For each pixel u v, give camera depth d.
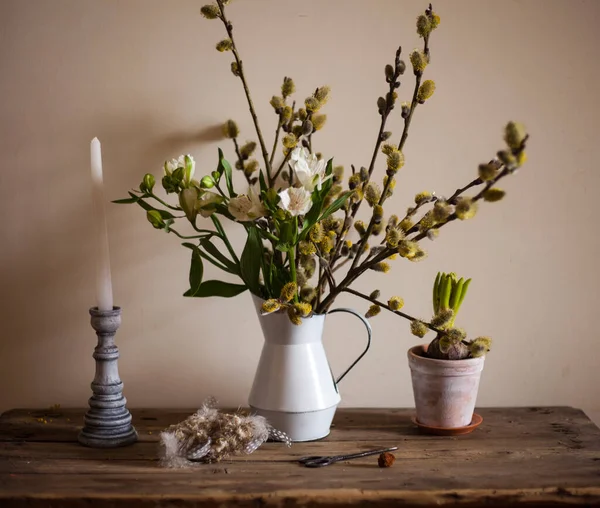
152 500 1.02
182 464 1.14
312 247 1.17
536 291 1.46
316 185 1.14
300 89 1.41
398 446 1.23
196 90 1.40
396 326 1.45
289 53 1.40
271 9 1.39
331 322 1.45
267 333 1.24
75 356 1.45
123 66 1.39
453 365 1.23
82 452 1.20
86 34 1.39
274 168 1.41
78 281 1.43
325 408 1.24
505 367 1.47
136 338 1.45
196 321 1.44
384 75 1.41
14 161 1.41
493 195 1.04
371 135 1.42
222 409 1.44
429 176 1.43
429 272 1.44
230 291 1.27
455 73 1.41
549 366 1.47
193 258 1.21
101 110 1.40
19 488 1.05
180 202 1.17
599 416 1.47
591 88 1.42
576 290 1.46
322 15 1.39
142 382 1.46
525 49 1.41
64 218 1.42
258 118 1.41
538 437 1.27
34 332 1.44
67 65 1.39
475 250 1.44
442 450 1.21
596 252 1.45
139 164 1.41
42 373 1.45
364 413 1.42
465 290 1.25
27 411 1.42
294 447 1.22
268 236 1.18
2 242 1.42
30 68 1.39
